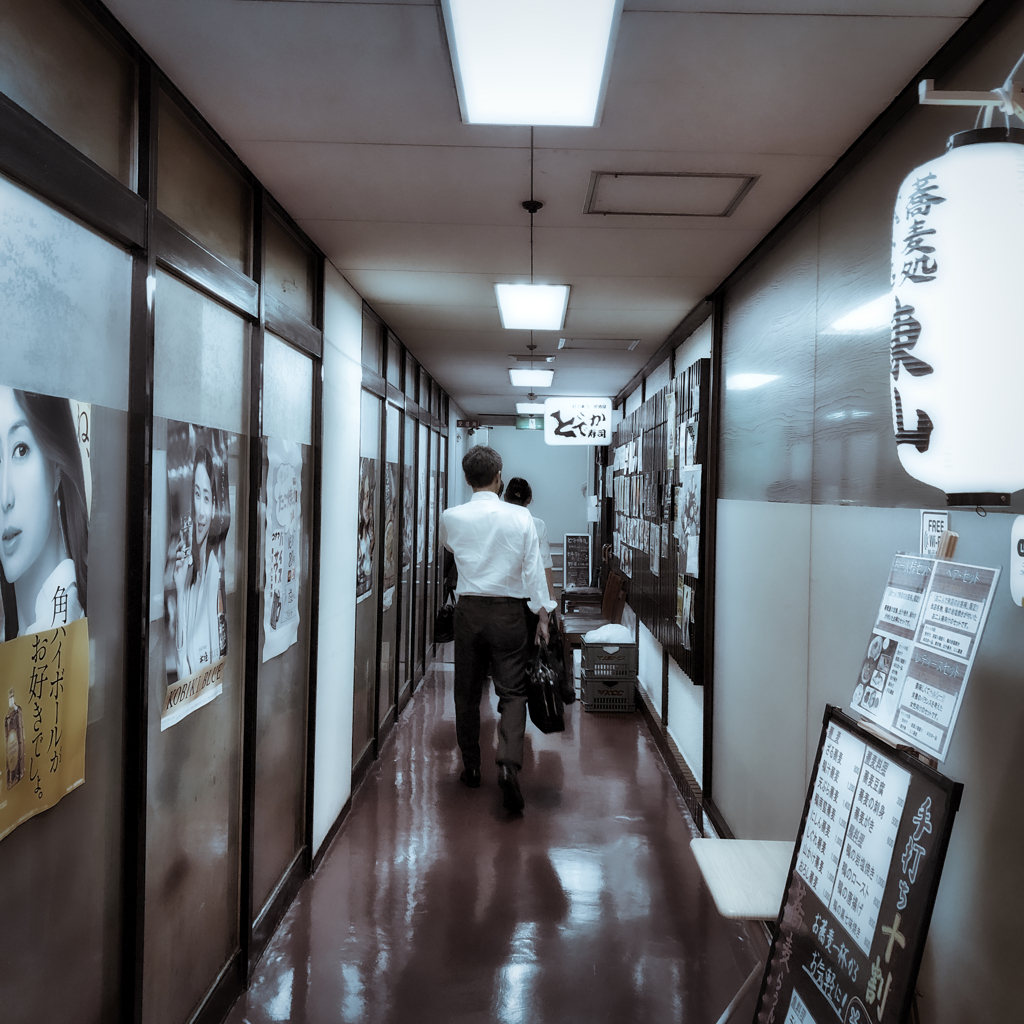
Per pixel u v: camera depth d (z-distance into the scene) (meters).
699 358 4.21
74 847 1.50
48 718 1.36
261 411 2.52
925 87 1.21
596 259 3.39
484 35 1.60
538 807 3.98
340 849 3.47
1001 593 1.38
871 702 1.60
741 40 1.69
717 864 1.99
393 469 5.36
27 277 1.32
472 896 3.05
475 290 4.00
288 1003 2.37
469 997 2.41
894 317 1.17
